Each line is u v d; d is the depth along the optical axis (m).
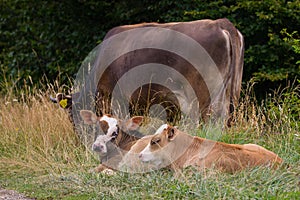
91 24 26.70
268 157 13.56
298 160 14.36
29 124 18.52
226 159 13.27
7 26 29.55
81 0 26.17
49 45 27.19
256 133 16.59
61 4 26.97
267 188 12.06
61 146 16.97
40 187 14.14
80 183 13.73
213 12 23.11
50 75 27.61
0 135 18.48
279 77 21.53
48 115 18.61
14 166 16.22
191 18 23.56
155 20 25.42
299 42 19.64
